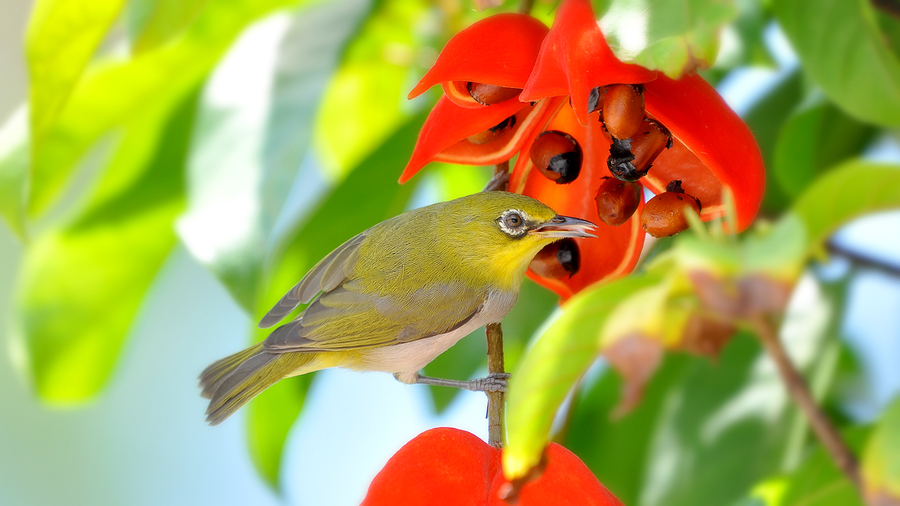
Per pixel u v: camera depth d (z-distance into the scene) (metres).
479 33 2.38
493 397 2.42
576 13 2.36
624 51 2.35
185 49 2.46
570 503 2.37
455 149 2.40
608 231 2.41
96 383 2.49
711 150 2.37
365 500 2.37
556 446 2.37
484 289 2.46
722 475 2.43
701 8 2.35
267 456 2.47
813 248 2.20
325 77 2.44
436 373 2.48
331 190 2.45
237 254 2.42
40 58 2.42
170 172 2.47
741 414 2.43
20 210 2.45
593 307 2.34
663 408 2.44
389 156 2.45
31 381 2.48
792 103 2.43
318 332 2.46
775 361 2.12
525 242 2.45
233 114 2.44
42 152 2.46
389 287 2.46
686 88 2.38
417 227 2.47
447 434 2.38
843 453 2.09
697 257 2.04
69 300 2.48
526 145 2.42
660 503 2.44
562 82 2.36
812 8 2.38
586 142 2.42
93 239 2.47
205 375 2.47
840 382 2.44
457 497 2.37
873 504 1.94
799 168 2.43
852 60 2.38
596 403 2.45
